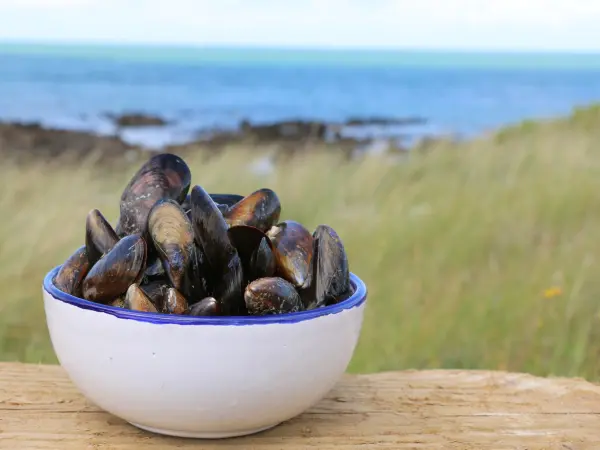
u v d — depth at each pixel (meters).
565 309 1.09
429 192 2.03
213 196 0.52
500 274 1.34
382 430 0.45
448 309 1.15
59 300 0.41
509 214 1.67
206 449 0.42
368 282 1.30
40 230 1.50
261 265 0.44
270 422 0.42
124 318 0.39
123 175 2.58
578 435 0.46
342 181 2.13
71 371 0.42
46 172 2.55
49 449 0.42
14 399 0.48
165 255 0.42
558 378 0.54
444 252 1.43
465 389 0.52
